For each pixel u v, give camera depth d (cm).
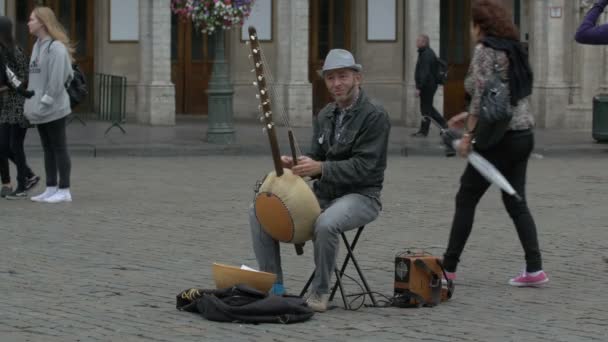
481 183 1113
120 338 911
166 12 3025
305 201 999
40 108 1681
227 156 2533
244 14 2602
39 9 1684
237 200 1781
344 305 1034
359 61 3397
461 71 3416
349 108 1038
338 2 3394
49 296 1075
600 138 2742
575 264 1271
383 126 1034
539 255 1144
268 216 1005
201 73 3356
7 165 1764
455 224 1125
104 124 3036
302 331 942
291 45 3077
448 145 1114
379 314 1012
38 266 1230
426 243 1412
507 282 1171
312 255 1310
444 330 951
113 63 3291
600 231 1502
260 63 992
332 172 1016
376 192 1041
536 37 3186
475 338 923
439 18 3291
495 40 1092
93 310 1014
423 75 2856
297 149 1061
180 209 1673
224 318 970
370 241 1423
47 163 1723
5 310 1010
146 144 2567
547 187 1988
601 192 1919
